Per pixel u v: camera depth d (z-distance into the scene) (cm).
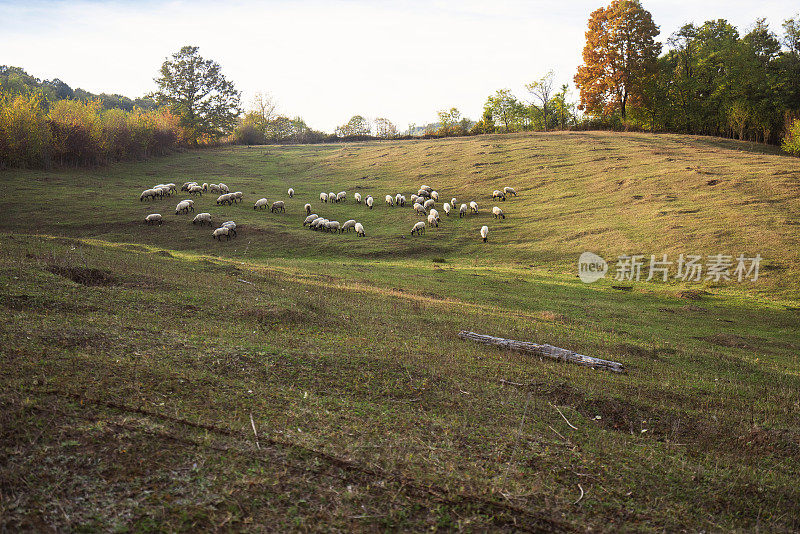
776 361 1812
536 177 5572
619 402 1205
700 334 2125
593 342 1808
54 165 5909
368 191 5856
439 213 4856
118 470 639
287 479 670
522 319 2097
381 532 592
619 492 768
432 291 2550
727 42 7688
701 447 1034
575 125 10181
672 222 3681
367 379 1130
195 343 1189
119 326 1228
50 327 1120
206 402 878
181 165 7319
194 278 1984
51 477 609
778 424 1167
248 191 5734
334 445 782
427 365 1280
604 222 3981
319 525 588
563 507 695
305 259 3500
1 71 11600
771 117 7106
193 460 681
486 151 7088
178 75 9644
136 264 2112
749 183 4172
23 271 1545
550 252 3634
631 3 7450
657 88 7881
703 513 752
